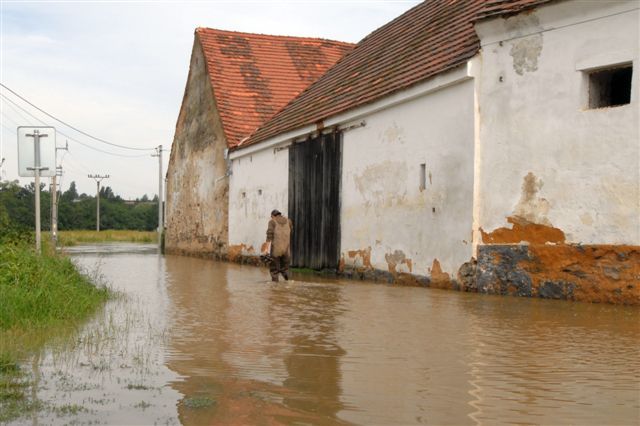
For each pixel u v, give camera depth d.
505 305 9.48
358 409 4.46
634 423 4.14
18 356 6.04
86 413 4.36
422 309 9.18
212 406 4.54
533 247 10.42
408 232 13.32
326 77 21.47
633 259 9.16
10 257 9.61
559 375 5.31
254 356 6.11
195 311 9.12
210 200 26.70
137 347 6.50
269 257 14.27
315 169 17.64
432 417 4.28
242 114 25.11
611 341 6.68
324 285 13.22
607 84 10.34
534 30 10.56
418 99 13.09
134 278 15.10
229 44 28.08
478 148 11.37
